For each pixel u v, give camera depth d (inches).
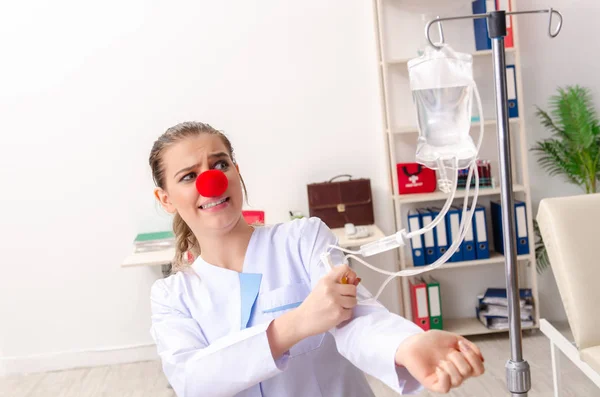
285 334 42.1
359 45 158.4
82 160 158.9
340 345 42.6
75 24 155.7
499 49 37.6
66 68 156.5
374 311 42.8
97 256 161.8
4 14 154.8
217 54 157.2
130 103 157.6
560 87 160.9
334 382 48.9
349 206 155.8
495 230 161.2
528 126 161.8
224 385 43.7
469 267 165.6
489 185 155.9
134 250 148.6
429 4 155.9
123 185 159.6
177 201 49.0
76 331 164.1
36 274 161.9
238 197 49.2
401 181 156.5
